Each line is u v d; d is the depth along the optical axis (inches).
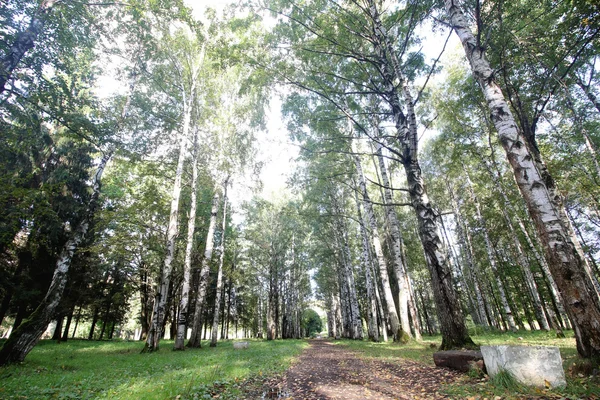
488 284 1289.4
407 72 514.0
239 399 199.5
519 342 445.4
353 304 975.6
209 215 1072.8
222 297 1461.6
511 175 797.2
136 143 632.4
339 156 761.6
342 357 422.0
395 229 644.7
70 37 411.2
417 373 253.1
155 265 848.9
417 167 383.6
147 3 486.9
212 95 762.2
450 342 313.6
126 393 206.7
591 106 573.6
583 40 367.6
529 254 1138.0
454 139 742.5
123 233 604.4
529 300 1225.4
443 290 331.0
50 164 755.4
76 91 535.2
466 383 194.4
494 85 244.5
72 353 522.9
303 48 429.1
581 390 148.6
